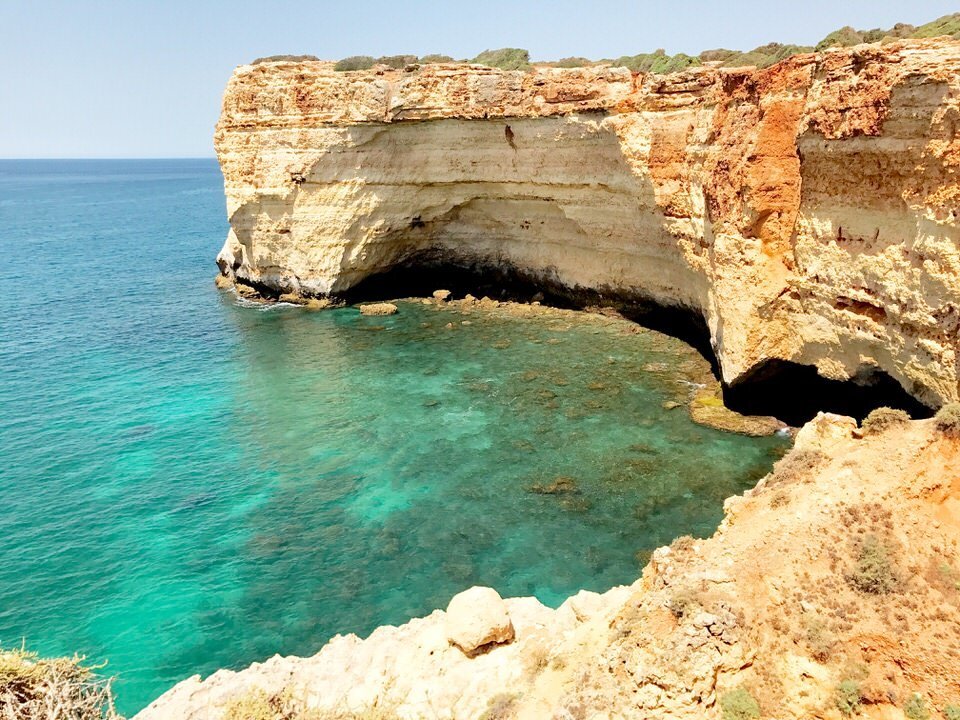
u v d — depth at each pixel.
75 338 47.72
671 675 12.04
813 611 12.76
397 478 28.11
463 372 39.53
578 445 30.03
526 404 34.62
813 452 17.14
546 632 16.84
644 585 15.53
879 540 13.67
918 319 21.95
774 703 11.88
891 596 12.78
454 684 15.55
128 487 27.97
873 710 11.59
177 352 44.69
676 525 24.08
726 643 12.34
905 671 11.86
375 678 16.08
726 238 30.52
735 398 32.31
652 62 40.75
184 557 23.48
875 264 23.73
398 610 20.75
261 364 42.19
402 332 47.66
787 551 13.84
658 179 37.47
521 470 28.23
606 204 43.53
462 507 25.84
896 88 21.58
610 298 47.66
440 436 31.59
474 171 48.41
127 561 23.33
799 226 27.92
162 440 32.12
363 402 35.88
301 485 27.84
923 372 22.11
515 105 44.03
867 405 26.80
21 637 19.91
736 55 39.62
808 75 27.03
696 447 29.31
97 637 19.97
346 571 22.56
